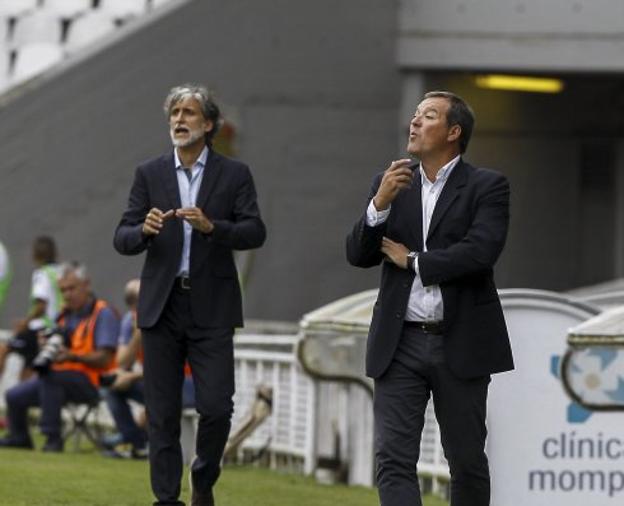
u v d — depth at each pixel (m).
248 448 44.00
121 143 62.38
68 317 46.25
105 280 62.62
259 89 62.91
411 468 23.91
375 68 62.84
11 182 63.09
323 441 38.81
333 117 63.03
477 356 23.88
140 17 62.91
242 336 45.59
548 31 61.38
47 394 45.38
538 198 67.50
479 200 23.98
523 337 28.16
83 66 62.72
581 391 27.45
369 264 24.56
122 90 62.44
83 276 46.31
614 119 67.81
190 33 62.56
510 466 28.17
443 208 24.05
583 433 27.97
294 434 41.94
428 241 24.06
